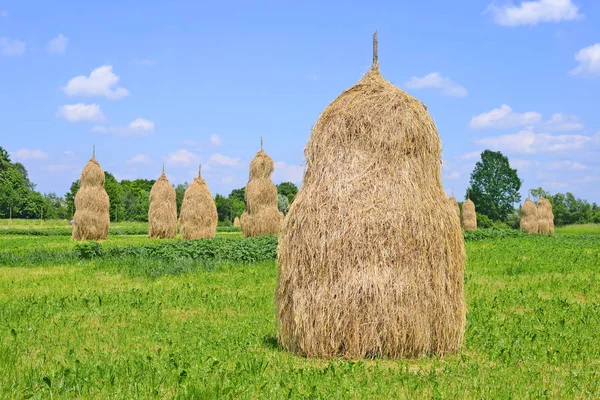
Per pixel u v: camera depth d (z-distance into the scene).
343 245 8.59
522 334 10.10
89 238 36.50
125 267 19.09
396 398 6.74
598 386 7.26
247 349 9.11
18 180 100.94
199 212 37.88
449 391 6.97
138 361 8.07
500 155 102.44
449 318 8.77
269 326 10.81
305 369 7.77
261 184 37.19
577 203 104.12
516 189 102.25
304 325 8.67
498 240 39.50
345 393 6.85
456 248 8.97
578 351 8.91
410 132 9.08
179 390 6.89
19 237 42.78
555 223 102.31
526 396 6.88
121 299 13.46
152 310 12.29
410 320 8.48
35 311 12.03
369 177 8.91
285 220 9.24
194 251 22.38
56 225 74.56
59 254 22.67
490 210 101.50
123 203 88.81
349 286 8.52
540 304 13.27
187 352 8.79
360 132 9.12
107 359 8.37
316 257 8.68
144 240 37.28
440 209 8.92
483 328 10.53
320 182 9.02
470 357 8.61
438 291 8.68
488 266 21.19
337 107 9.45
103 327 10.73
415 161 9.07
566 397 6.85
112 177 96.38
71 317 11.48
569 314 12.04
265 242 26.52
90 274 18.11
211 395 6.71
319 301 8.59
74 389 6.96
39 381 7.26
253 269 19.16
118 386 7.15
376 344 8.49
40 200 97.31
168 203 41.94
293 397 6.75
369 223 8.62
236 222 82.12
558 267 20.70
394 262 8.56
